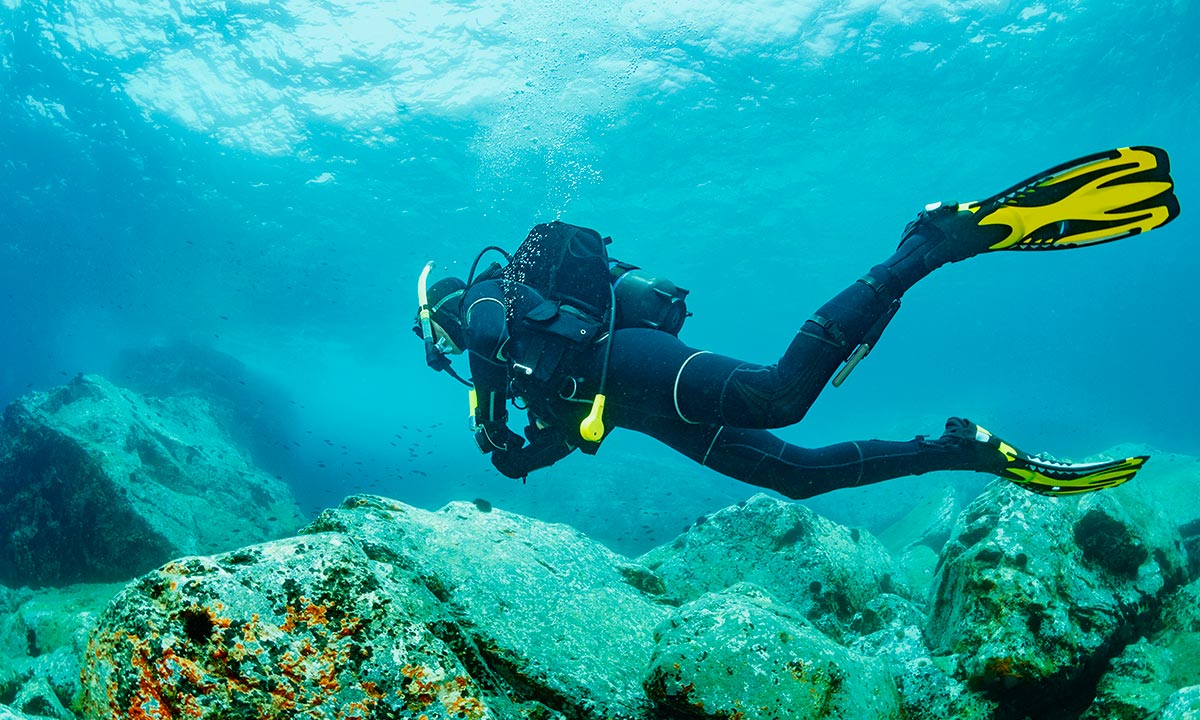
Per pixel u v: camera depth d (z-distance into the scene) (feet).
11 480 35.86
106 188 90.79
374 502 10.67
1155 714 8.00
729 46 74.49
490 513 11.72
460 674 5.74
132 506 34.06
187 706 5.29
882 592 16.07
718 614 8.34
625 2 67.21
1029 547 10.94
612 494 63.41
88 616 23.73
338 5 66.23
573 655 8.88
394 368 173.68
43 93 77.05
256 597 5.61
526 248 8.81
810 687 7.57
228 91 74.23
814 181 105.09
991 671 9.75
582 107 79.25
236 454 52.90
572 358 8.09
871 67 80.53
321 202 92.63
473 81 74.79
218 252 102.42
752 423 7.59
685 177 97.66
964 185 115.85
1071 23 80.02
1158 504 13.03
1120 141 113.80
